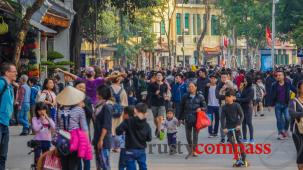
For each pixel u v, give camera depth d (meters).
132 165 32.03
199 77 65.06
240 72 80.25
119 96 48.25
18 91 57.78
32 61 71.75
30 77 61.97
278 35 144.00
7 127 34.75
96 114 34.12
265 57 131.75
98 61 144.38
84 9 102.06
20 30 49.62
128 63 185.38
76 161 30.56
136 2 103.81
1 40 66.81
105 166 34.19
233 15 174.12
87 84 45.28
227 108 40.78
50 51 92.25
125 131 32.03
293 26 127.00
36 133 36.12
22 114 57.56
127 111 35.72
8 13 58.75
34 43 70.62
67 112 30.59
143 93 72.25
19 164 41.50
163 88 56.91
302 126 32.81
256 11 169.75
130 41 180.62
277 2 129.75
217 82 57.53
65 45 96.75
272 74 76.00
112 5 104.50
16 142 52.78
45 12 69.12
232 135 40.69
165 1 176.12
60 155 30.33
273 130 61.91
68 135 30.19
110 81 49.22
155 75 57.59
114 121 43.38
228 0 174.88
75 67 100.25
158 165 41.50
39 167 30.59
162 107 56.91
